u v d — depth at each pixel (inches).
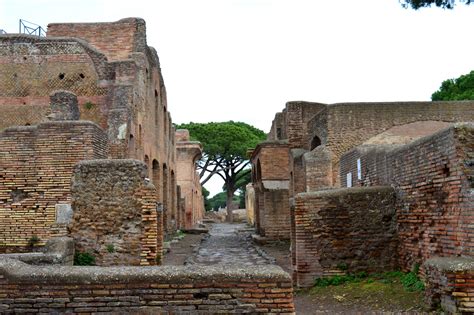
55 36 942.4
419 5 552.7
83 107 832.9
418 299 377.4
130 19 946.1
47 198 512.4
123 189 429.1
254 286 261.1
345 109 880.3
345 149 874.1
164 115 1155.3
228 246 979.9
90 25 951.6
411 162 447.5
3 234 509.7
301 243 491.5
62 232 497.7
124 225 425.4
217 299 260.8
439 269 331.6
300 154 965.8
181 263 676.1
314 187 854.5
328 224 490.0
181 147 1742.1
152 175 979.3
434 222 399.9
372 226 487.5
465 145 357.4
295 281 509.4
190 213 1715.1
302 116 1039.0
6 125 829.2
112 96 808.3
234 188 2364.7
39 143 518.3
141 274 263.9
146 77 898.7
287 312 259.3
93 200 428.8
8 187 515.2
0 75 842.8
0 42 847.1
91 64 843.4
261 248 901.8
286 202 994.7
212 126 2256.4
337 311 384.5
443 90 1760.6
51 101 614.2
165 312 260.2
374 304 391.5
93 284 262.7
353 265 484.1
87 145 516.7
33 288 263.7
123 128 727.1
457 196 358.9
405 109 887.1
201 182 2347.4
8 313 262.4
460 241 355.9
